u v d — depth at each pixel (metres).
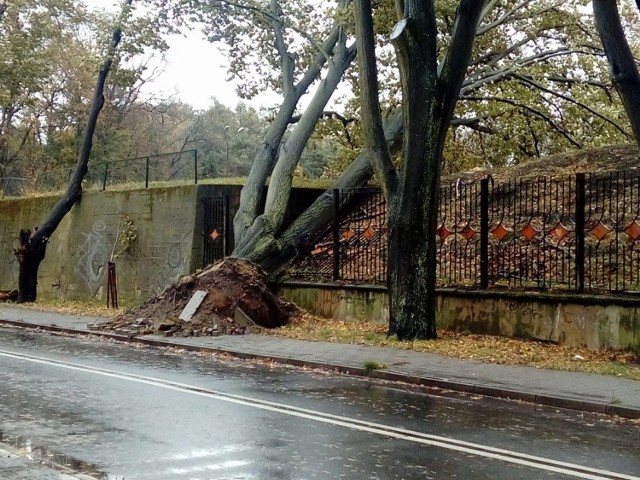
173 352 15.03
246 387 10.80
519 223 18.23
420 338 14.98
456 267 17.69
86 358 13.79
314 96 23.17
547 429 8.33
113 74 25.28
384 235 19.64
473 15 14.35
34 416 8.55
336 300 18.95
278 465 6.57
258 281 18.50
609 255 14.60
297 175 29.98
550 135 24.33
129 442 7.37
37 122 47.03
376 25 20.66
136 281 24.59
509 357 13.08
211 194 22.66
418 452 7.10
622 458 7.01
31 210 30.19
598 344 13.60
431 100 14.65
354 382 11.49
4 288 31.19
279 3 23.45
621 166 19.81
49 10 31.94
